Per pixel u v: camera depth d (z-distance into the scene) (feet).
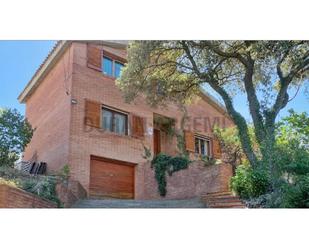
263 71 44.04
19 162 54.54
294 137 41.32
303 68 43.42
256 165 36.14
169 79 46.39
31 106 64.64
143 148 57.62
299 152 30.66
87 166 50.96
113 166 54.34
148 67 44.62
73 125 51.08
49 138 55.62
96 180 51.93
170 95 46.98
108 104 55.67
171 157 50.67
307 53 41.29
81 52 54.75
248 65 41.96
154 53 44.29
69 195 38.60
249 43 40.68
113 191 53.21
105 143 53.67
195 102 63.41
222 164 41.96
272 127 40.06
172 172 49.47
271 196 29.86
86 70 54.54
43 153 56.44
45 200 31.55
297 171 28.99
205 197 37.11
